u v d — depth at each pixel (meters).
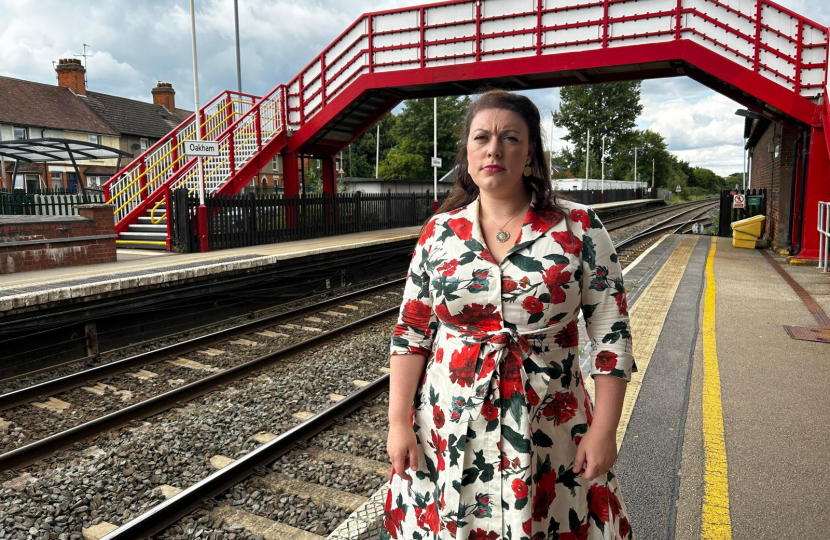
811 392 4.73
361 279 13.62
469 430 1.71
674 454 3.65
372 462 4.34
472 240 1.73
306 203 15.47
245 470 4.09
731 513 2.99
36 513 3.64
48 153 16.97
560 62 13.80
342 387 6.00
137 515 3.66
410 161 59.34
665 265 12.38
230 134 15.43
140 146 44.00
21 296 6.64
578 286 1.69
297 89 16.81
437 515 1.78
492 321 1.71
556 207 1.73
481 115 1.70
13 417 5.37
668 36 13.05
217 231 12.88
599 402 1.69
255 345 7.80
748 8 12.42
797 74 12.25
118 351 7.59
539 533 1.71
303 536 3.38
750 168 30.62
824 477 3.35
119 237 13.73
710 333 6.62
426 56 14.98
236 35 23.09
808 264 12.44
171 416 5.29
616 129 82.06
